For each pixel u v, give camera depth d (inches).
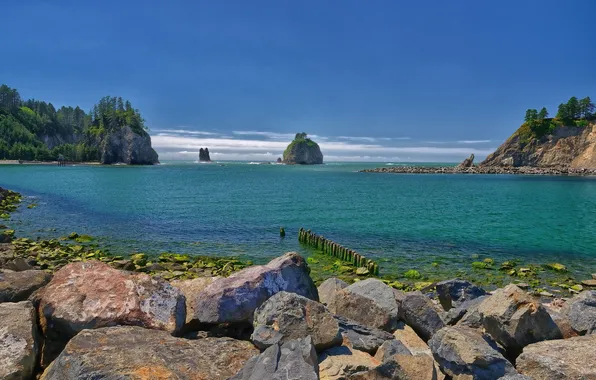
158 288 361.4
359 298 410.9
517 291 352.2
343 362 284.2
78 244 1175.0
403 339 369.7
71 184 3590.1
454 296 516.4
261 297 383.2
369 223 1648.6
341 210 2028.8
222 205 2171.5
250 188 3351.4
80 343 270.7
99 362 247.1
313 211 1977.1
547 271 953.5
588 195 2977.4
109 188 3201.3
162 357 264.5
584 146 6884.8
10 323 303.7
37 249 1035.9
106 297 339.6
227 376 264.2
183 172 6245.1
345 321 362.6
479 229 1541.6
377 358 310.2
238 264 943.0
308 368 248.7
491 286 824.9
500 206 2287.2
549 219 1813.5
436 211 2041.1
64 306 325.7
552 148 7155.5
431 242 1290.6
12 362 272.5
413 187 3693.4
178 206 2112.5
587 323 354.9
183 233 1384.1
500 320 332.8
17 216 1712.6
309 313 326.0
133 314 330.0
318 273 918.4
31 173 5319.9
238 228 1496.1
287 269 431.8
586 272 953.5
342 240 1311.5
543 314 331.0
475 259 1066.7
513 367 283.0
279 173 6402.6
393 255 1104.2
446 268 968.3
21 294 397.4
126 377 234.2
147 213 1846.7
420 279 871.7
